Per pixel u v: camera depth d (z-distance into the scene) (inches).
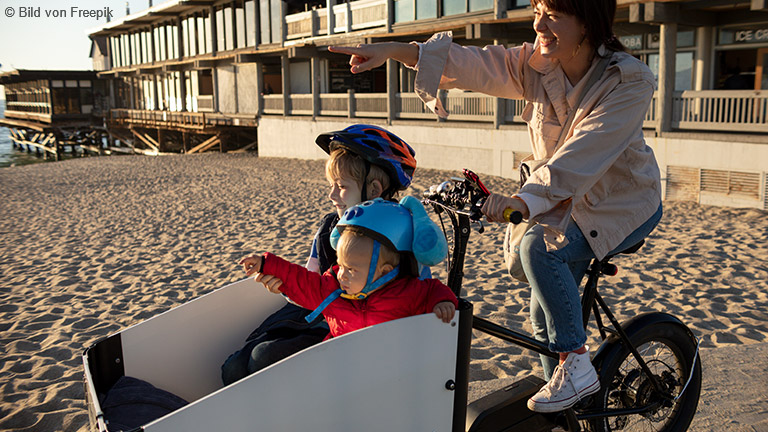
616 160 87.4
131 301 261.3
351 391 74.8
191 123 1256.2
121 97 1809.8
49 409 162.6
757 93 428.1
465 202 82.7
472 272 281.3
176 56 1437.0
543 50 87.3
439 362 81.1
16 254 370.0
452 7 700.7
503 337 96.8
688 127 470.3
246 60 1035.9
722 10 518.3
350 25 883.4
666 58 471.5
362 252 79.4
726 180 438.6
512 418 95.5
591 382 91.5
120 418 79.3
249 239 379.9
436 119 701.9
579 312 90.7
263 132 1000.9
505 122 615.8
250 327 101.7
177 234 408.2
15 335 223.0
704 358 157.0
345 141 93.8
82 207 551.2
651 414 106.1
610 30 85.2
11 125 2122.3
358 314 83.7
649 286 253.3
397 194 105.7
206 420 66.8
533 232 91.0
